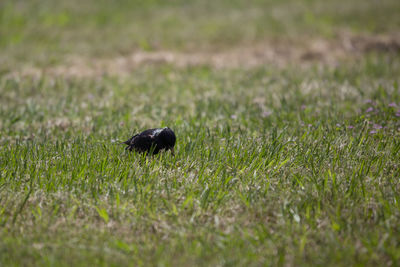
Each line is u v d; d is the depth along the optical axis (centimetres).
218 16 6631
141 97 3378
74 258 1377
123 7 7288
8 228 1534
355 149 2081
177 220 1573
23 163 1994
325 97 3153
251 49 5022
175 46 5225
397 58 4403
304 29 5628
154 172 1908
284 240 1463
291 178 1850
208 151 2098
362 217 1572
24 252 1395
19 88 3644
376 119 2527
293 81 3703
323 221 1558
